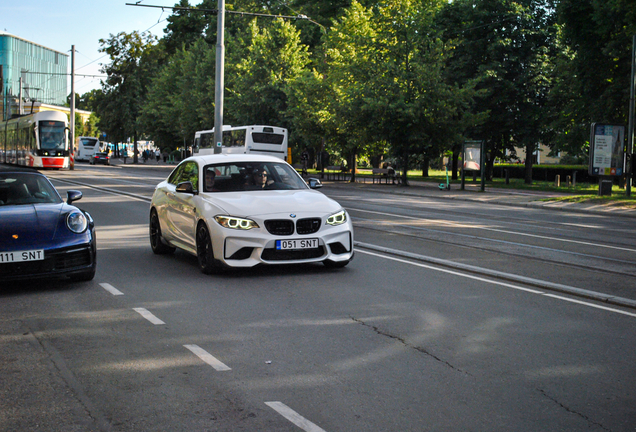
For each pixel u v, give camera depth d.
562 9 32.50
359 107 34.81
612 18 29.81
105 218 15.10
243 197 8.47
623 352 5.12
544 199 25.38
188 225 8.80
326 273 8.45
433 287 7.62
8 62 136.12
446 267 9.11
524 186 36.03
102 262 9.35
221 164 9.25
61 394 4.12
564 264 9.56
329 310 6.43
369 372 4.58
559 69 35.81
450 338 5.47
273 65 48.44
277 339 5.39
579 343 5.36
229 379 4.41
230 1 66.94
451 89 34.41
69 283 7.80
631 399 4.11
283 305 6.64
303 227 8.10
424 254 10.21
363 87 34.72
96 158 72.81
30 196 8.20
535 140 38.72
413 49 35.06
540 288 7.71
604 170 26.42
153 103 69.19
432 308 6.55
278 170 9.43
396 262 9.39
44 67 152.12
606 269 9.16
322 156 42.44
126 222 14.36
